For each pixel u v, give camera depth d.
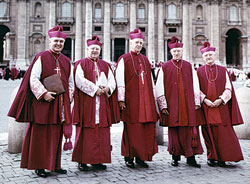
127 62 7.30
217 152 7.11
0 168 6.83
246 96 10.19
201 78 7.49
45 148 6.20
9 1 54.97
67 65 6.73
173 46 7.41
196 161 7.54
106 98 6.93
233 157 6.95
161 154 8.23
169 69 7.34
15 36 54.69
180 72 7.28
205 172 6.59
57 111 6.25
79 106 6.83
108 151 6.72
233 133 7.21
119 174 6.43
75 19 54.53
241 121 7.35
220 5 56.59
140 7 55.62
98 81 6.88
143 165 7.04
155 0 55.50
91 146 6.59
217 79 7.39
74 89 6.88
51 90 6.11
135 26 54.75
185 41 55.16
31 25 54.62
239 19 57.09
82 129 6.78
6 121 13.29
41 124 6.23
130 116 7.08
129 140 7.05
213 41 55.59
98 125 6.70
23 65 53.47
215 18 55.75
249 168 6.90
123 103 7.13
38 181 5.94
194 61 55.47
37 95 6.03
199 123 7.30
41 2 54.75
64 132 6.41
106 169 6.82
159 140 9.38
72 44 54.69
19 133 8.26
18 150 8.28
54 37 6.50
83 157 6.58
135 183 5.83
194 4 56.00
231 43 62.56
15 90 8.84
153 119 7.07
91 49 7.04
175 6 56.12
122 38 56.25
